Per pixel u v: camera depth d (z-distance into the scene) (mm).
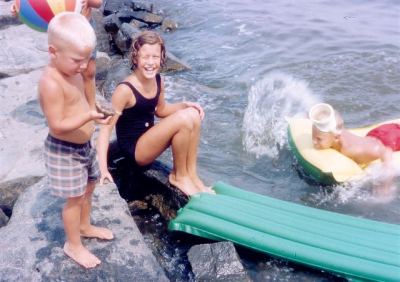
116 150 3348
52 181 2355
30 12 2879
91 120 2262
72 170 2348
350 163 3398
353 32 5988
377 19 6453
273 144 3877
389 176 3402
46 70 2234
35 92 3953
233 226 2857
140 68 3033
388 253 2699
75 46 2135
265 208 3018
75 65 2180
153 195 3275
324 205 3271
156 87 3160
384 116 4227
